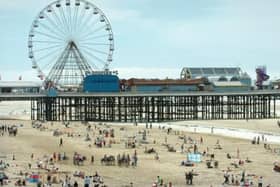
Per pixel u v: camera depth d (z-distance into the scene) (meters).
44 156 100.00
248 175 85.69
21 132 134.50
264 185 79.38
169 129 138.25
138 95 163.50
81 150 107.94
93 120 166.62
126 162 94.31
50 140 120.69
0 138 123.44
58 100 166.75
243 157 101.69
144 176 84.38
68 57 174.00
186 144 116.69
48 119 165.50
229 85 185.88
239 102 184.50
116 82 171.38
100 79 170.38
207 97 178.75
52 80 174.25
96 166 91.81
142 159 98.75
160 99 171.88
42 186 74.25
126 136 127.69
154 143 117.56
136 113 180.62
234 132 138.38
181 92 167.50
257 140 122.50
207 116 182.75
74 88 175.50
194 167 91.56
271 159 99.62
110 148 110.69
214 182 80.81
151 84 176.88
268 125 154.75
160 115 182.50
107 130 137.88
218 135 132.12
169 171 88.25
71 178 80.62
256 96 179.38
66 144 115.31
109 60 176.38
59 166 90.56
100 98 167.25
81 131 136.88
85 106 165.62
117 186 77.00
